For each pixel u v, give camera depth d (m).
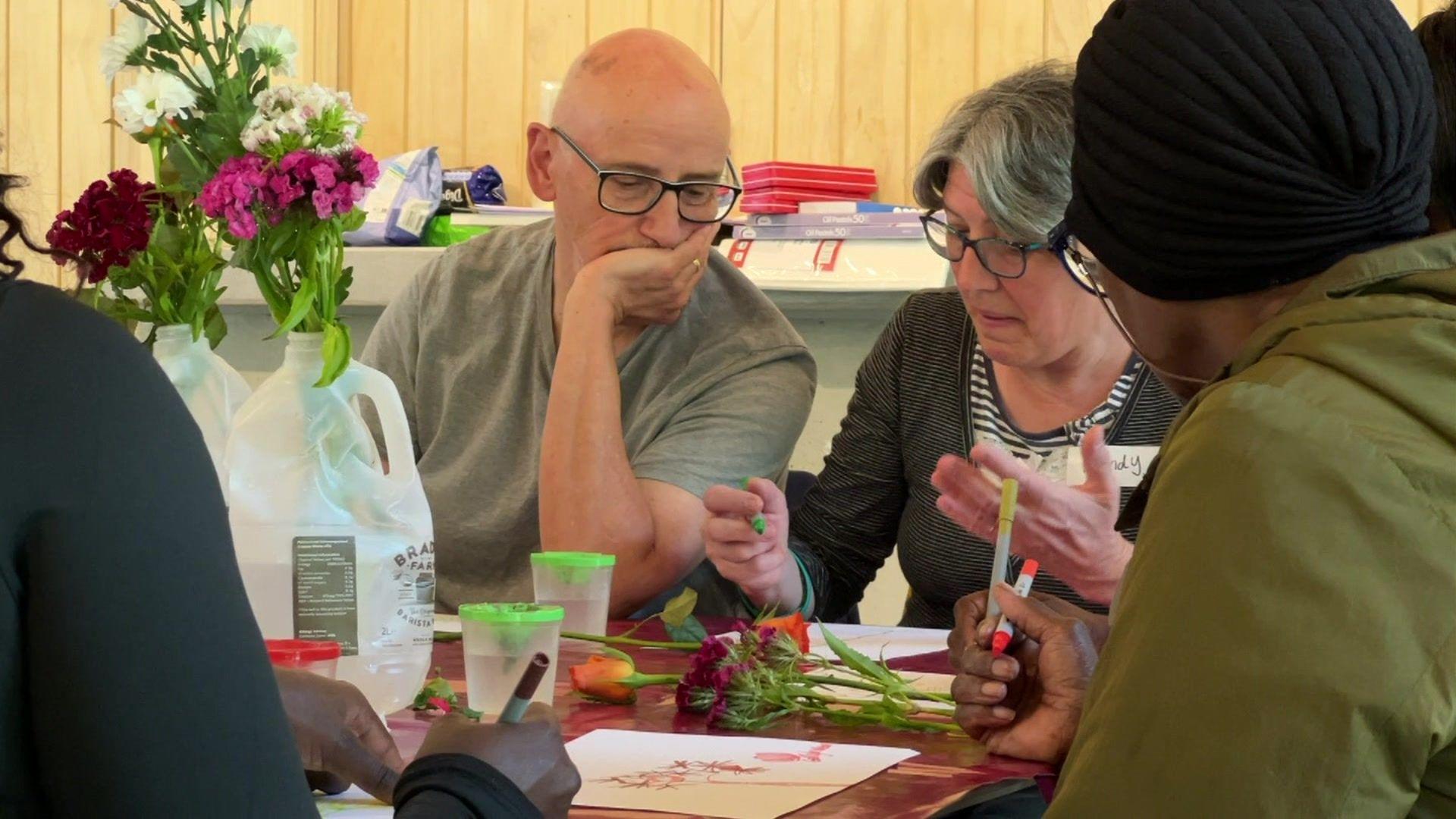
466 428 2.33
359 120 1.36
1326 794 0.69
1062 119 1.85
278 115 1.36
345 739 1.01
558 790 0.90
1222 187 0.83
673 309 2.22
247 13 1.58
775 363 2.27
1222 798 0.70
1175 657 0.73
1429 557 0.71
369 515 1.26
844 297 3.25
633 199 2.18
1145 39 0.86
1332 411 0.76
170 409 0.70
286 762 0.70
